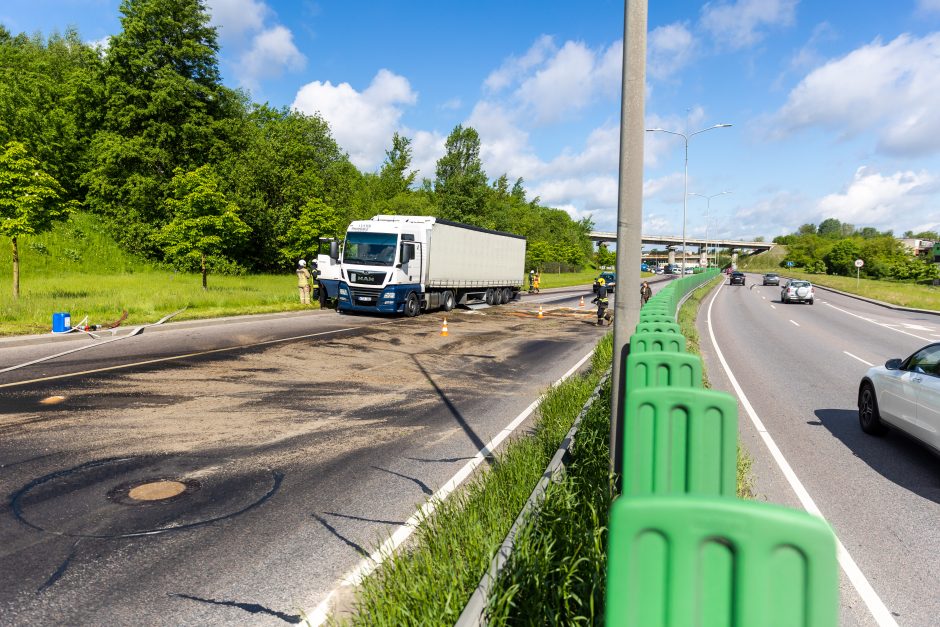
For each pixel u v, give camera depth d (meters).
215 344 14.11
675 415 2.73
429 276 23.50
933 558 4.74
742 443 7.80
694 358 4.19
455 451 6.97
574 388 9.09
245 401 9.02
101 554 4.34
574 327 21.75
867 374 8.48
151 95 45.66
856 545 4.95
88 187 47.62
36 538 4.54
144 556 4.33
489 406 9.30
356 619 3.34
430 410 8.93
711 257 165.75
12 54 53.41
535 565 3.35
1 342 12.86
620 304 5.14
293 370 11.53
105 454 6.45
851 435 8.30
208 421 7.88
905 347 18.12
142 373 10.57
